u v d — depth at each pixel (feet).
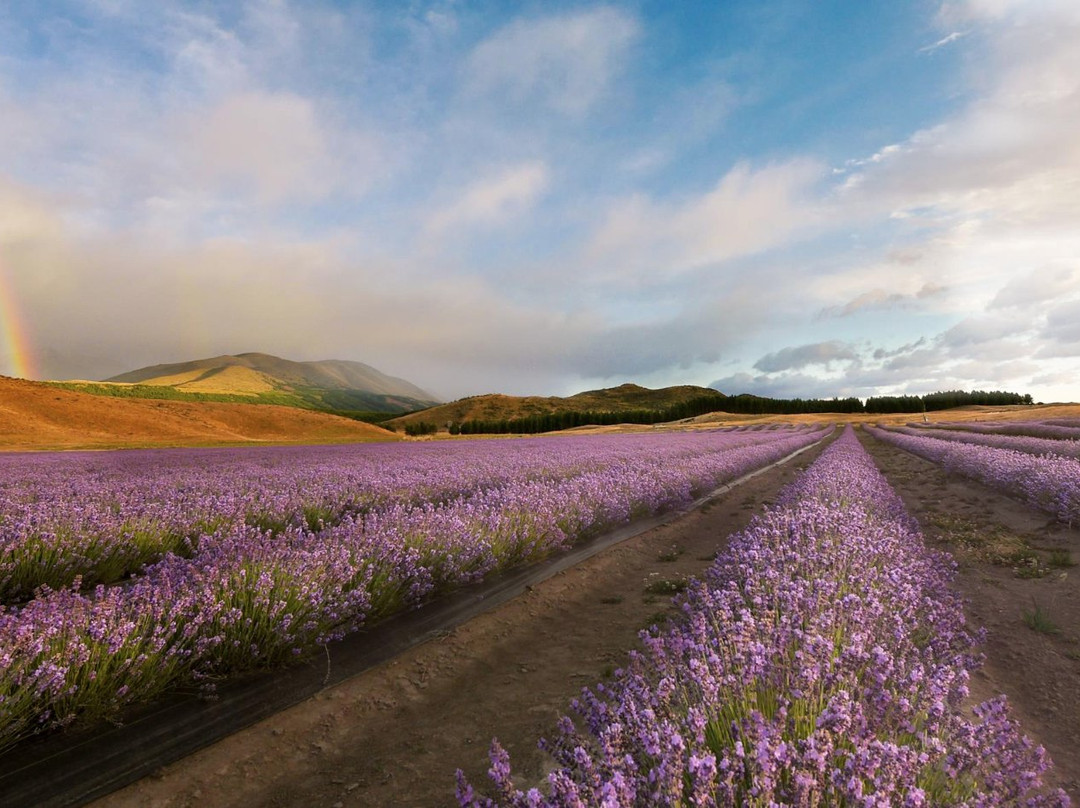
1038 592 19.17
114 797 9.20
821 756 5.68
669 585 20.93
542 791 8.77
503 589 20.57
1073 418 147.43
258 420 259.39
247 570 15.80
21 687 9.85
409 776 9.79
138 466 67.62
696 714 6.74
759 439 148.87
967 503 38.45
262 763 10.30
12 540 19.26
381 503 33.53
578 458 68.28
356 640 15.35
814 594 12.01
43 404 201.16
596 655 14.93
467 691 13.28
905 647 10.32
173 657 11.84
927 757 6.44
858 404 565.12
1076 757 9.66
